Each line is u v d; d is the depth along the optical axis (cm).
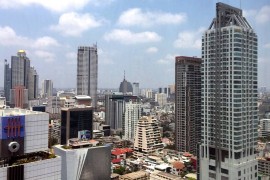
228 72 11756
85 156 12219
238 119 11519
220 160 11888
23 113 6328
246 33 11888
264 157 11850
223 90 11912
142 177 15912
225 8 12194
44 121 6247
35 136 6106
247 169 11731
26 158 5991
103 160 12912
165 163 19275
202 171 12575
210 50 12388
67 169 11806
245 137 11750
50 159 6084
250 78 12056
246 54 11875
